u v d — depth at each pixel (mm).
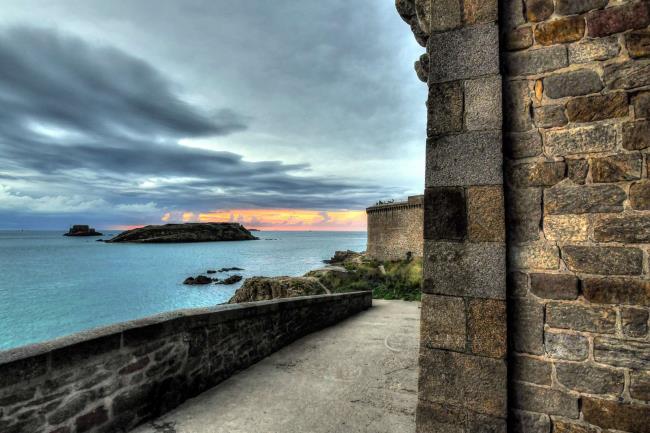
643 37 2363
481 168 2637
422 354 2721
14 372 2689
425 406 2686
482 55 2689
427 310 2730
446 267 2697
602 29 2457
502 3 2738
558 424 2400
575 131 2473
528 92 2615
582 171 2439
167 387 4000
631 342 2266
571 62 2518
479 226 2617
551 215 2496
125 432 3502
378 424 3764
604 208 2373
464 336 2605
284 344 6656
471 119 2691
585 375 2355
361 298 11023
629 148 2340
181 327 4223
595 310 2355
